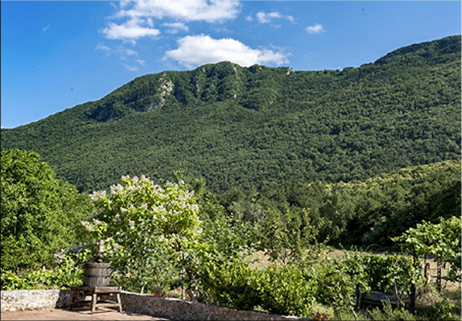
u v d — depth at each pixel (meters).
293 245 12.81
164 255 10.29
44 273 9.64
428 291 8.70
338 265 8.44
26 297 8.20
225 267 8.52
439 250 8.09
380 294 10.09
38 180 25.19
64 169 192.50
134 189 11.85
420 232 8.48
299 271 7.99
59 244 24.06
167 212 10.97
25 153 25.70
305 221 13.41
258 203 84.31
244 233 11.38
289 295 7.41
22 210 23.88
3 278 9.08
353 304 8.07
